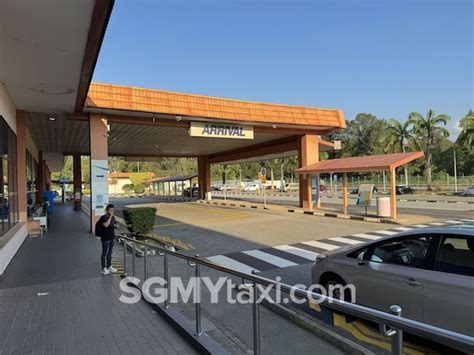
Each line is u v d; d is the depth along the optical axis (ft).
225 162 124.67
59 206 117.70
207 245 41.70
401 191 148.97
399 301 15.56
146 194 252.42
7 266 30.50
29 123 62.18
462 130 134.00
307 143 80.18
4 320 18.21
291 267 30.35
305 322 13.28
